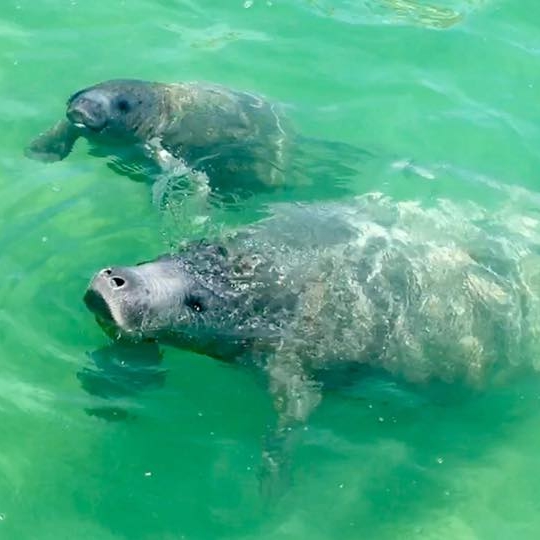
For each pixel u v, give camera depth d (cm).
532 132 514
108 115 493
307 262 419
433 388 425
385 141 507
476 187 484
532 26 563
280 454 395
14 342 419
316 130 508
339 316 414
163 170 482
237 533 385
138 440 401
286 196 470
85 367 414
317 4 570
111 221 460
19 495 387
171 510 388
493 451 415
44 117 507
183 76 530
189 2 569
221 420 407
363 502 397
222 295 408
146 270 403
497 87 533
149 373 414
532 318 432
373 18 564
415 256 429
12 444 397
